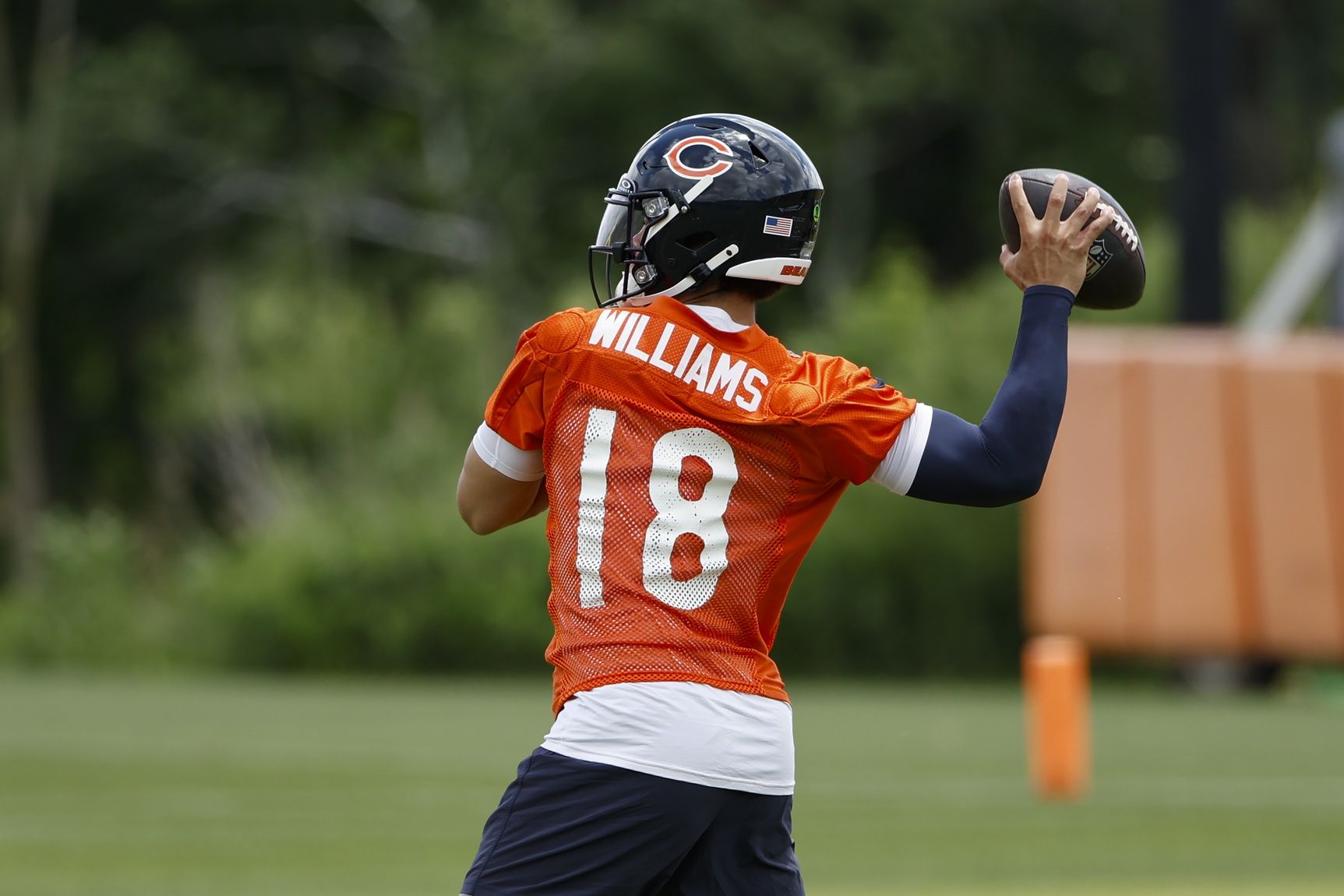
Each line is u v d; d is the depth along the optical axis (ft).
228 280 485.97
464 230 482.28
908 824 120.78
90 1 488.44
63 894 94.53
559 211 484.74
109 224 487.61
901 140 518.78
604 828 43.65
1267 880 99.09
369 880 99.35
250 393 451.12
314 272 467.93
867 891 95.40
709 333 45.65
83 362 510.99
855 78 481.87
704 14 470.80
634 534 44.65
